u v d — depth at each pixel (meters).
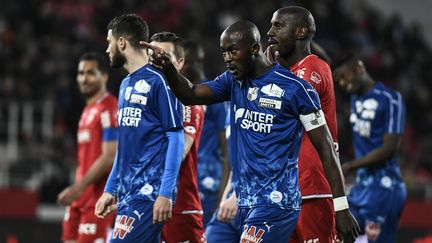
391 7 91.81
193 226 22.44
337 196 17.41
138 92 19.61
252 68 17.70
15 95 57.06
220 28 72.56
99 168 26.14
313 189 20.14
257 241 17.48
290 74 17.66
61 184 50.03
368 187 28.31
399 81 76.75
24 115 55.31
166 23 71.06
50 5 67.75
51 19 66.00
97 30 68.19
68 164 52.97
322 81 19.95
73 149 55.53
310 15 19.86
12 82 57.47
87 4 69.19
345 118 60.28
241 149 17.94
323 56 23.69
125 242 19.30
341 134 59.75
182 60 22.50
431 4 92.44
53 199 49.56
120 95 20.11
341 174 17.53
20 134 55.06
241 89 17.95
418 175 64.19
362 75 28.17
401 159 60.88
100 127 27.17
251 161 17.70
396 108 27.75
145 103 19.53
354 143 28.97
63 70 61.12
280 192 17.48
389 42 80.50
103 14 68.75
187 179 22.33
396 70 78.06
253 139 17.69
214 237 23.91
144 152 19.52
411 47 82.38
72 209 27.27
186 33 70.12
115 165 20.31
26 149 53.69
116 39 20.09
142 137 19.52
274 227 17.47
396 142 27.69
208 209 26.83
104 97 27.44
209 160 26.86
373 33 81.38
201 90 18.14
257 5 75.88
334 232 20.55
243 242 17.64
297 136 17.78
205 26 71.94
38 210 48.25
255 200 17.61
